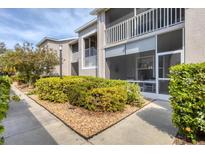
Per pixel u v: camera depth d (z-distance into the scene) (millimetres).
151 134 3861
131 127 4316
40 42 22672
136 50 9523
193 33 6133
